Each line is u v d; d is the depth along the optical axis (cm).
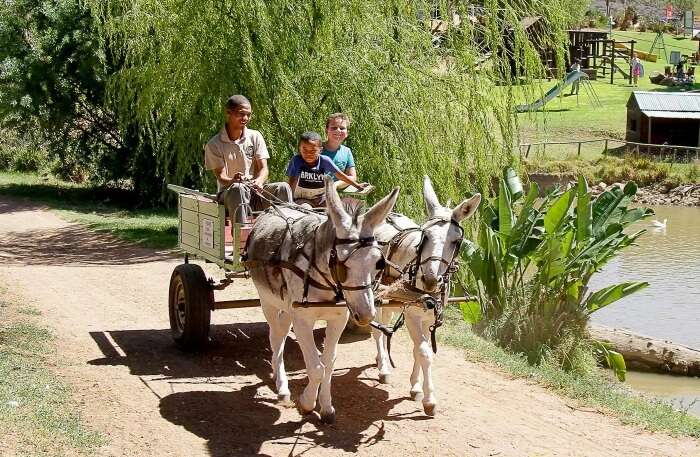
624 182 3572
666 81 5728
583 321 1278
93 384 843
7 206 2680
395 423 780
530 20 1891
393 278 816
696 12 9400
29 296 1255
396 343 1063
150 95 1853
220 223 862
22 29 2656
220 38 1683
